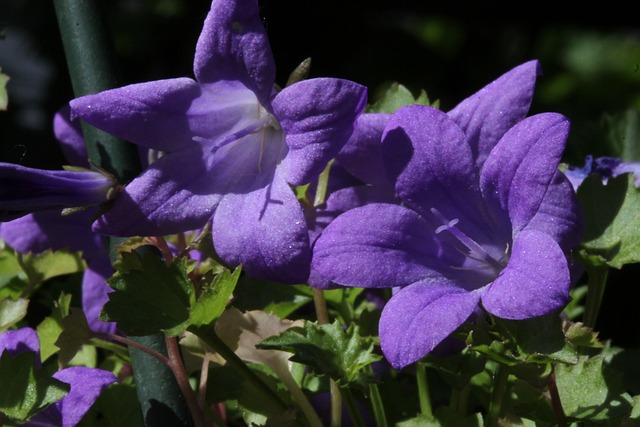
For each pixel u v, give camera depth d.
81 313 0.27
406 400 0.29
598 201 0.28
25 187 0.26
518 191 0.26
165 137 0.27
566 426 0.26
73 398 0.26
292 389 0.27
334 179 0.28
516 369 0.26
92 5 0.28
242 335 0.27
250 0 0.26
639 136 0.34
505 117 0.27
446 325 0.25
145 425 0.27
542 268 0.24
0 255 0.31
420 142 0.26
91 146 0.28
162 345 0.27
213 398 0.28
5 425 0.26
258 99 0.27
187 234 0.29
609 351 0.30
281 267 0.26
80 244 0.31
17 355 0.26
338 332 0.26
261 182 0.27
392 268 0.26
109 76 0.28
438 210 0.26
